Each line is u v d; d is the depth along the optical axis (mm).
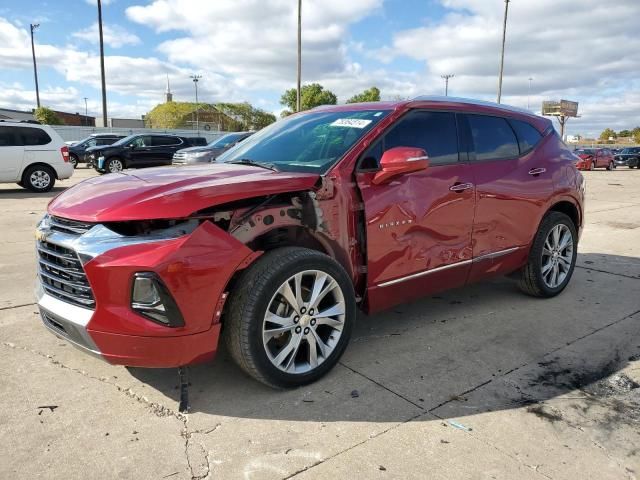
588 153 35812
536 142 4852
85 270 2719
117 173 3602
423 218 3768
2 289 5164
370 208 3471
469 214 4102
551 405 3111
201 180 3082
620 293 5301
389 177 3490
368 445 2688
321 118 4160
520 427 2875
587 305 4914
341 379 3381
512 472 2498
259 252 2975
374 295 3607
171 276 2688
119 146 21578
